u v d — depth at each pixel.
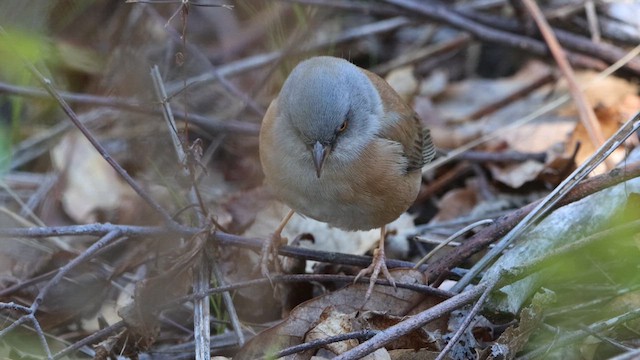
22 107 13.56
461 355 8.26
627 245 9.37
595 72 14.14
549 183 12.30
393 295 9.04
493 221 9.67
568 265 9.30
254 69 14.20
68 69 13.55
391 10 14.59
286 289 10.09
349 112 9.12
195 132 13.48
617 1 14.68
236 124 13.09
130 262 10.03
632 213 9.62
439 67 15.74
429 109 14.42
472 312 7.93
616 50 13.96
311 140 9.01
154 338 8.84
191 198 10.51
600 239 8.70
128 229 9.24
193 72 14.05
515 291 8.86
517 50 14.75
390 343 7.95
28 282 9.51
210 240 9.35
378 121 9.48
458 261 9.35
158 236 9.41
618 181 9.19
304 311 8.77
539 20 13.76
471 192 12.48
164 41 14.20
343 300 8.98
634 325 8.49
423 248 11.35
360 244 11.24
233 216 11.80
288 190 9.49
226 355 9.19
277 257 9.62
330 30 15.32
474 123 14.06
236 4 14.66
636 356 6.98
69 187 12.47
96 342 9.12
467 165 12.97
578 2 15.01
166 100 9.34
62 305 10.01
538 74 14.62
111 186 12.45
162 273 9.02
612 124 13.28
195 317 8.58
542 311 8.38
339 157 9.16
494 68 15.72
